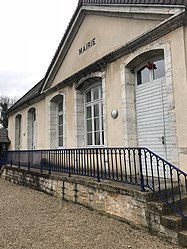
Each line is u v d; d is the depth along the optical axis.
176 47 4.73
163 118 5.32
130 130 5.86
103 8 6.82
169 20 4.76
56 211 5.14
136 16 5.86
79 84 7.79
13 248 3.36
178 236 3.23
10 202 6.11
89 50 7.66
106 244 3.41
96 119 7.47
